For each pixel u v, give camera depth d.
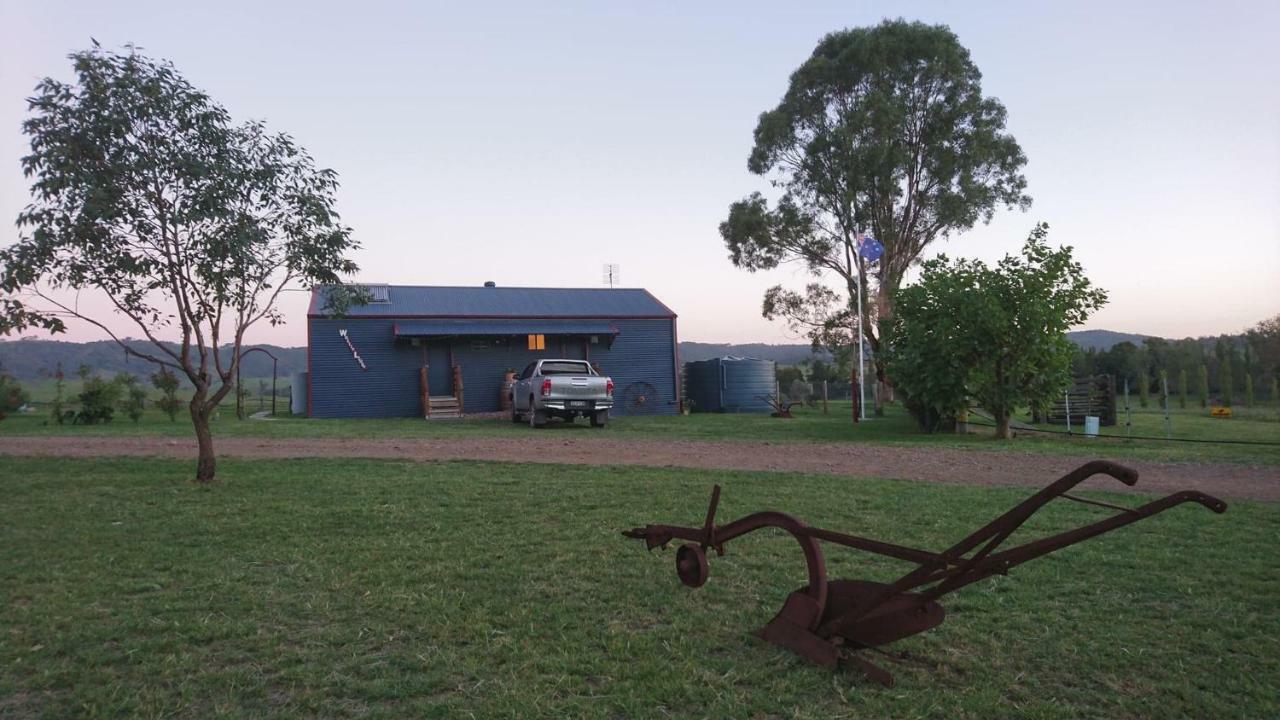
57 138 8.18
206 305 9.42
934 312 17.62
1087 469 2.98
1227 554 6.14
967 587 5.33
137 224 8.70
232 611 4.80
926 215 37.34
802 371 44.31
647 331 29.98
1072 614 4.79
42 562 5.96
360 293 10.34
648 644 4.26
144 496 8.80
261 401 36.75
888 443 15.53
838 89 37.31
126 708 3.47
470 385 27.83
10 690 3.66
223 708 3.46
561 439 16.30
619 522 7.48
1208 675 3.91
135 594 5.19
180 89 8.71
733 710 3.46
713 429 19.97
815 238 38.41
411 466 11.46
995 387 16.78
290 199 9.34
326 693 3.63
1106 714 3.50
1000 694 3.67
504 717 3.38
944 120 36.09
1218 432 18.59
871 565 5.88
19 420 22.94
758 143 38.72
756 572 5.68
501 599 5.05
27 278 8.12
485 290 31.33
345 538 6.80
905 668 3.95
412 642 4.29
